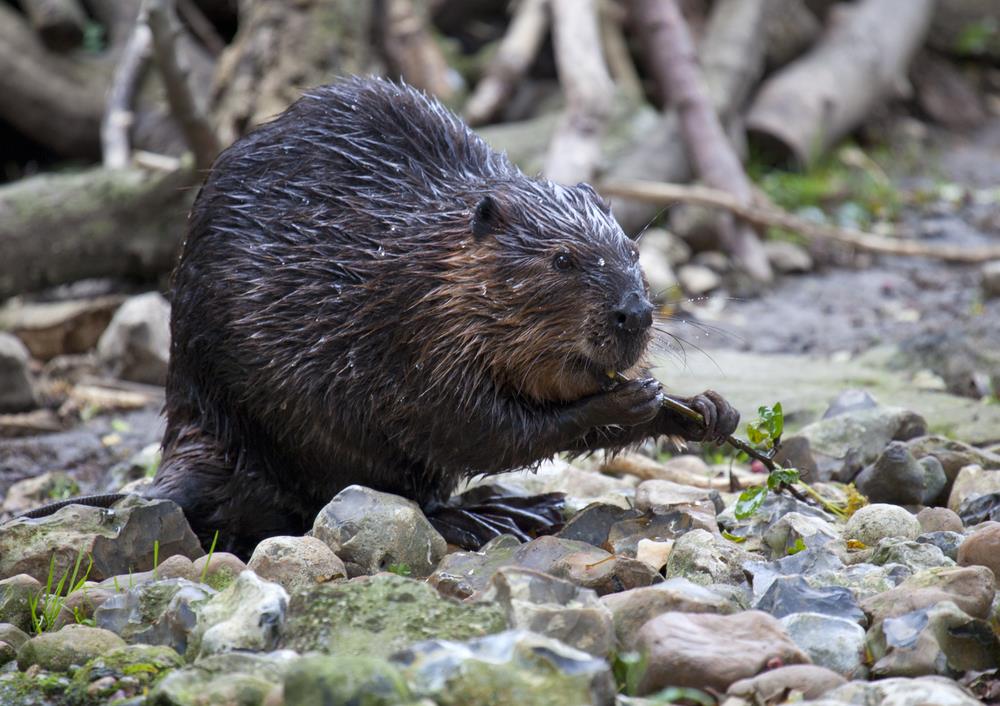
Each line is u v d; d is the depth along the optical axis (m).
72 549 7.37
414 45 18.23
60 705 5.81
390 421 7.92
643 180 16.88
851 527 7.69
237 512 8.55
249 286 8.11
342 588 6.00
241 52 15.99
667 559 7.23
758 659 5.52
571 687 4.98
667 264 15.72
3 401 12.49
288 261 8.05
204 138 14.26
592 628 5.71
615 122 17.67
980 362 12.14
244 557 8.66
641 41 17.81
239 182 8.37
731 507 8.33
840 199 19.05
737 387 11.84
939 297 15.23
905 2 22.28
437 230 7.86
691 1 20.42
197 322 8.37
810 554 7.02
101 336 14.40
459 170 8.32
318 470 8.34
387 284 7.80
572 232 7.69
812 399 11.34
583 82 16.34
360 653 5.68
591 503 8.10
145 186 15.02
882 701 5.25
